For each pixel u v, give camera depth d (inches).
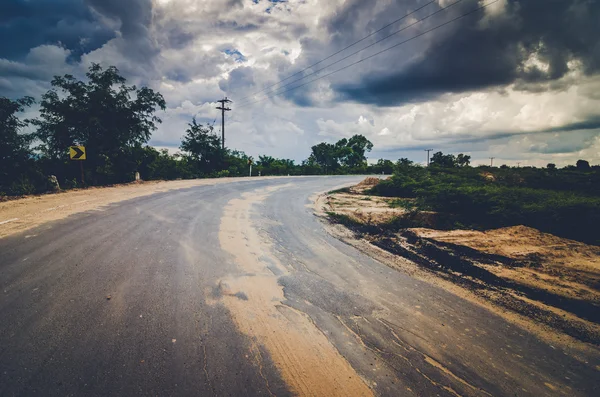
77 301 142.6
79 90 642.8
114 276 171.8
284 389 100.5
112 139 677.3
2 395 88.1
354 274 207.5
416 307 163.3
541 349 131.3
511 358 124.3
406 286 190.9
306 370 110.4
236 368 108.1
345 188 807.1
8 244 209.2
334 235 315.3
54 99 628.7
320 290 178.2
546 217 304.5
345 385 104.4
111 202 388.8
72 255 197.0
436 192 410.3
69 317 129.4
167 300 150.6
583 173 600.7
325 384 104.3
